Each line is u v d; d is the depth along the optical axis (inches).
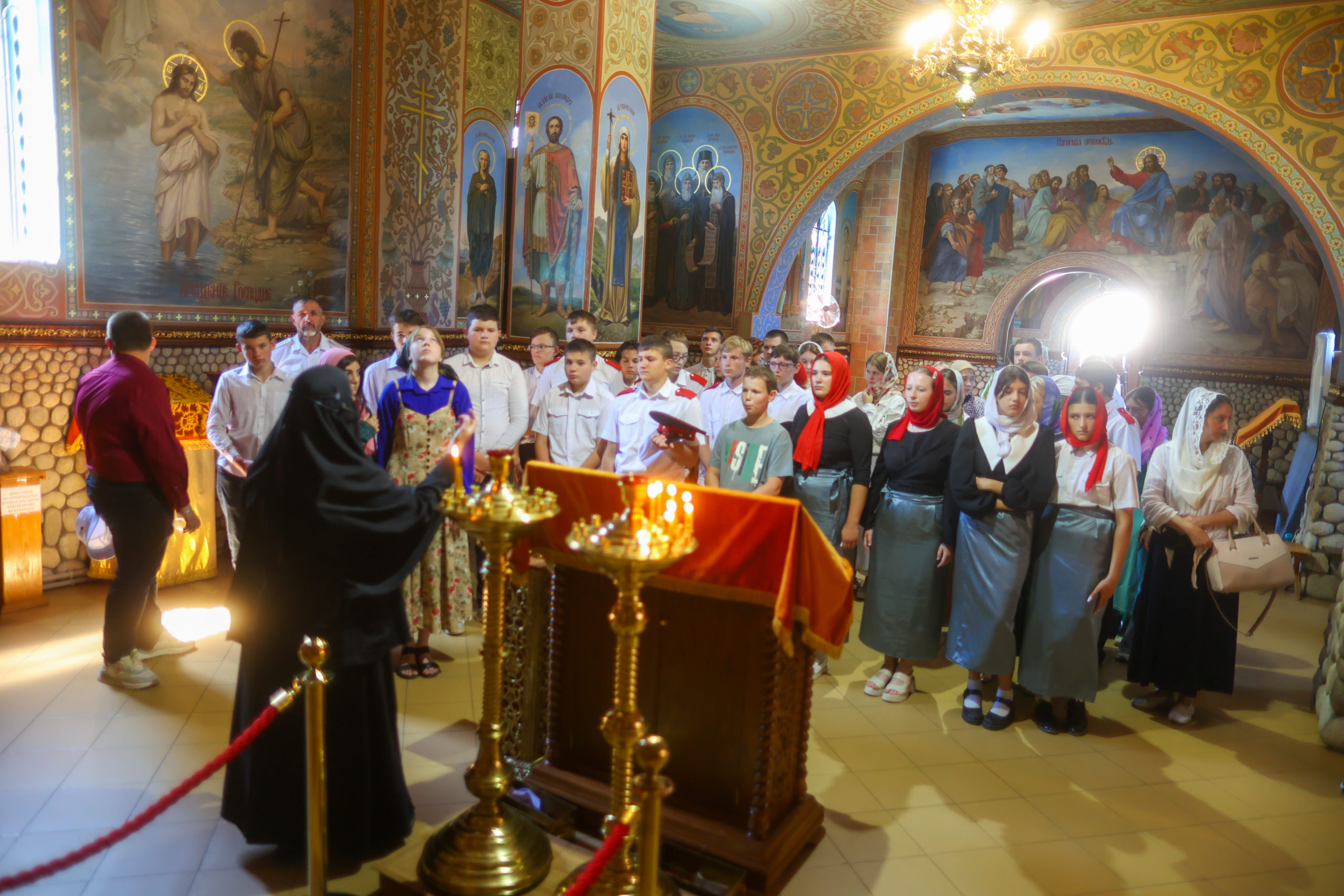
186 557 233.6
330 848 113.7
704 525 113.7
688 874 114.4
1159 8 346.3
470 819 107.5
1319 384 339.9
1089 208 580.1
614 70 279.9
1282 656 231.5
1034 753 168.1
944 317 631.2
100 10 219.0
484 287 364.5
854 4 359.3
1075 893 122.8
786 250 452.1
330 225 283.6
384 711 116.1
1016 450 172.4
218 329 253.6
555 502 110.8
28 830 122.6
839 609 107.6
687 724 122.0
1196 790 155.7
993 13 272.7
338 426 111.0
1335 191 330.0
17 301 211.0
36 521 211.8
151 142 233.3
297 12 264.2
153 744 149.2
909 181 622.5
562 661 129.4
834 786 149.9
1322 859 134.6
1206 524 178.2
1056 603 172.9
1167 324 564.4
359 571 110.7
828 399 191.6
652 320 489.4
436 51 300.4
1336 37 325.1
